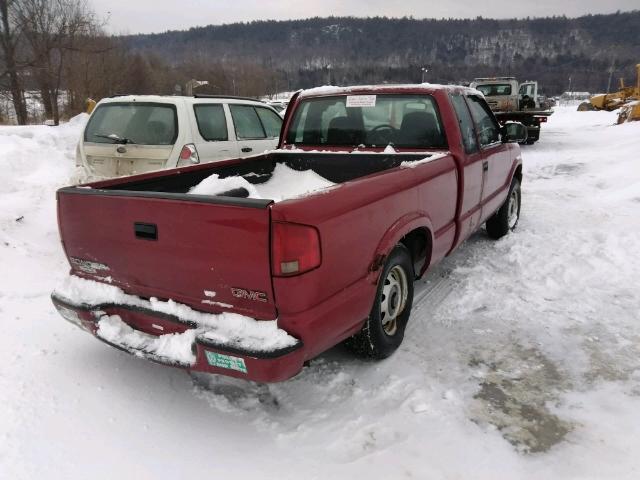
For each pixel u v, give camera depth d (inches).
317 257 96.4
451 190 160.7
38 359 134.5
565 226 265.3
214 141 257.6
